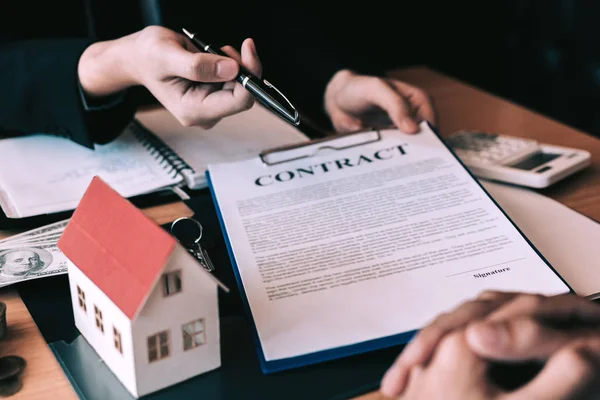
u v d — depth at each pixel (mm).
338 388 472
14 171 784
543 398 369
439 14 1633
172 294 448
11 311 559
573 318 424
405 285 553
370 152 749
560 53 1792
